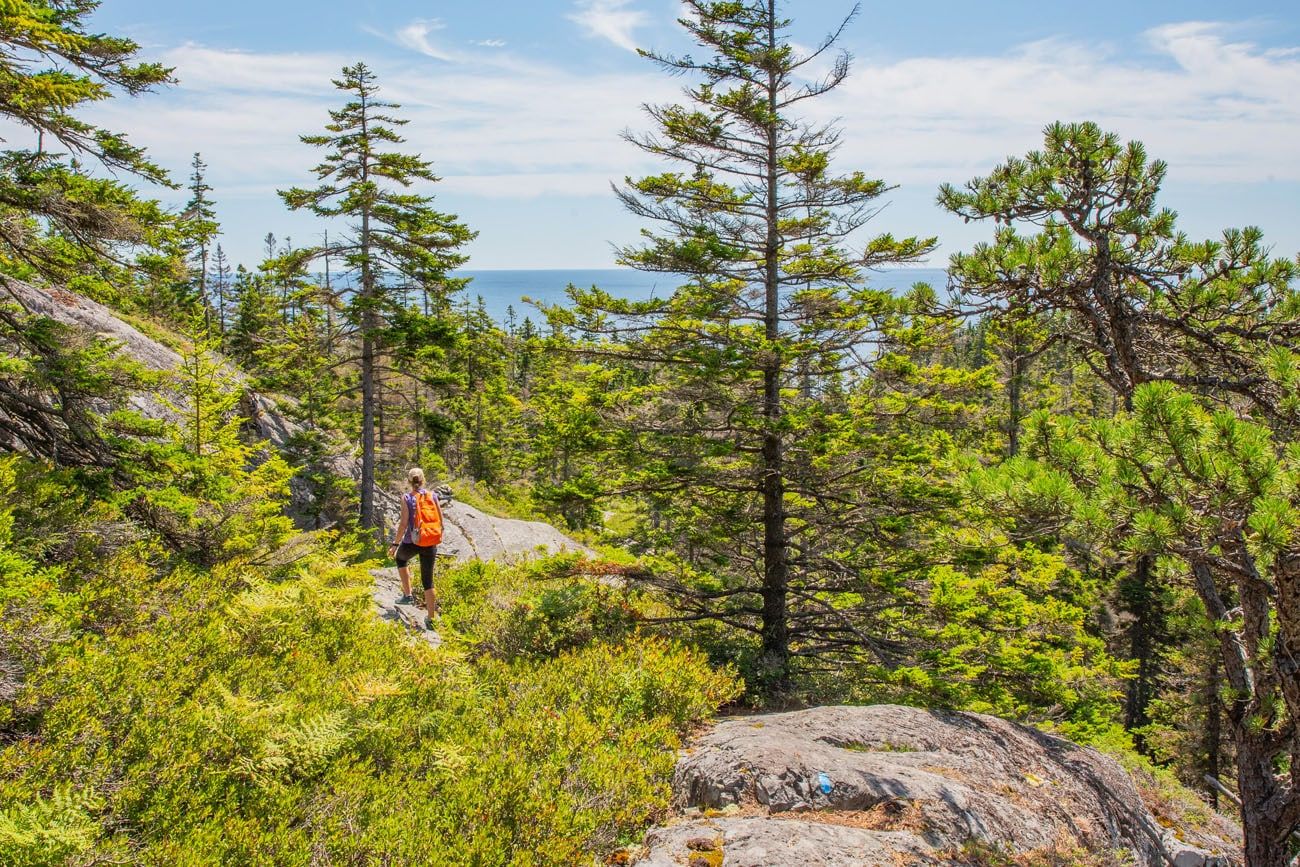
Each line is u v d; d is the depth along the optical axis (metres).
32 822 3.44
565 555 12.23
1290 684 6.18
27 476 7.09
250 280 38.03
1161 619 24.98
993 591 11.61
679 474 11.81
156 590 7.04
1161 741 24.44
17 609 4.96
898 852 5.21
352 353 26.16
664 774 6.34
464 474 50.06
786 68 11.89
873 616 12.57
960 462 6.35
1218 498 5.14
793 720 7.89
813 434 11.18
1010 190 7.89
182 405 14.78
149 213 8.87
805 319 12.12
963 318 8.41
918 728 7.82
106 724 4.75
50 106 7.55
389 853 4.37
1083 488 5.79
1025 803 6.89
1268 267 7.24
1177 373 7.82
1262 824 7.08
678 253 11.34
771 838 5.10
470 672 7.67
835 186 11.81
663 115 11.83
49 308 16.69
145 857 3.76
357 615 8.29
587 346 12.27
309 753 4.98
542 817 5.06
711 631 13.02
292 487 23.77
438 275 23.11
